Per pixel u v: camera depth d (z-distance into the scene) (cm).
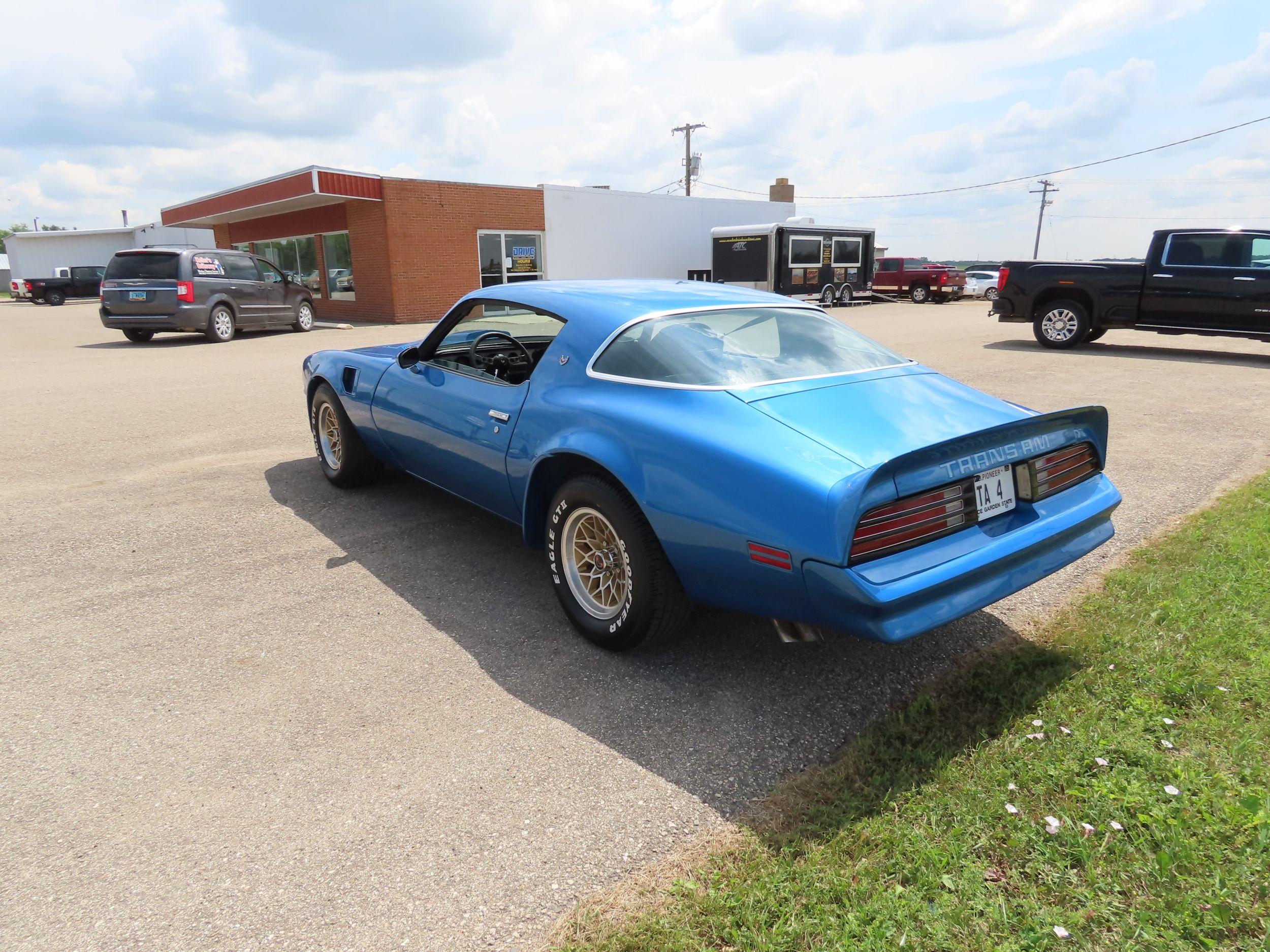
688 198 2580
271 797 232
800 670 303
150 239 4078
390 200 1931
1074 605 340
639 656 315
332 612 353
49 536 445
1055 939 175
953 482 257
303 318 1762
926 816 215
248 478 561
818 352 331
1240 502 457
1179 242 1109
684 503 269
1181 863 194
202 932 185
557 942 180
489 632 335
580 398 321
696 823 220
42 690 289
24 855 210
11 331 2017
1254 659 282
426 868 204
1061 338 1228
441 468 419
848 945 175
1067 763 231
